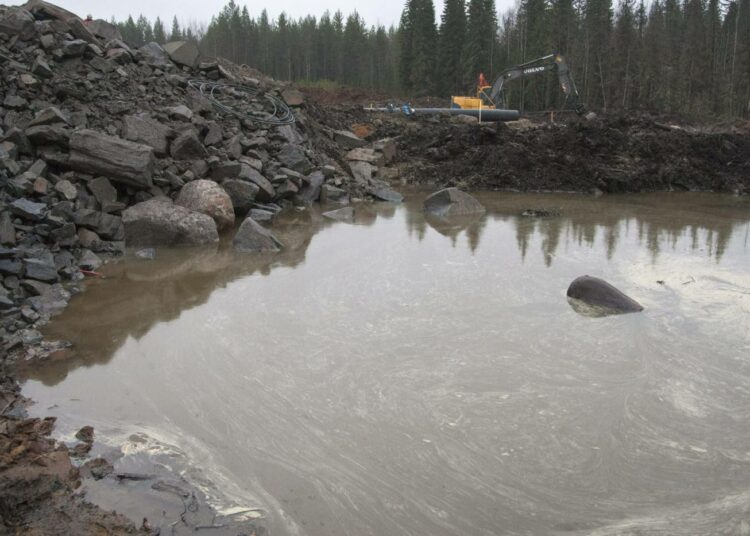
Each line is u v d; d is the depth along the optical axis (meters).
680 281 8.95
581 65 40.75
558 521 4.01
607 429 5.06
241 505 4.14
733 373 6.04
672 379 5.91
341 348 6.61
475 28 44.47
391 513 4.09
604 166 19.86
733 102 37.91
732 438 4.95
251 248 10.56
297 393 5.65
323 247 10.97
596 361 6.29
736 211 15.55
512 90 42.56
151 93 14.07
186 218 10.55
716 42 45.44
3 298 7.06
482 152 20.80
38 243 8.77
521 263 9.97
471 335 6.95
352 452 4.76
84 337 6.80
